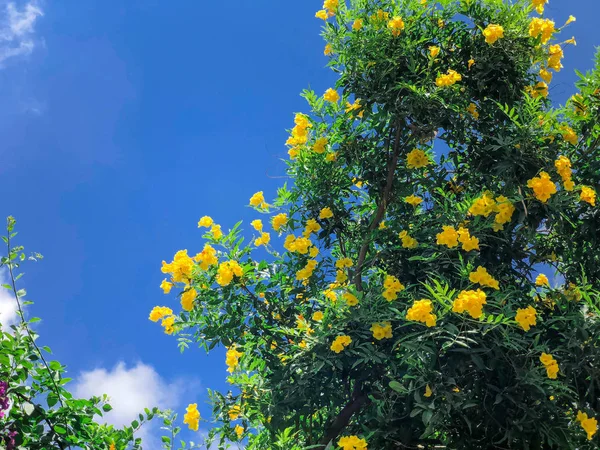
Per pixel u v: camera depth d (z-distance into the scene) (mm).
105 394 2309
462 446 2627
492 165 3248
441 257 2963
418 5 3373
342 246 3582
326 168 3551
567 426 2588
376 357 2771
